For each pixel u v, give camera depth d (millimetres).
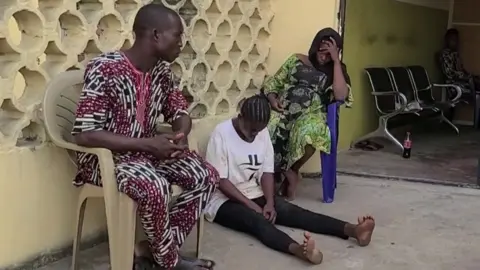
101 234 3473
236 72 4609
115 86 2723
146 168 2748
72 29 3248
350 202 4527
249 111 3588
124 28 3467
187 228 3010
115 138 2701
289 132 4410
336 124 4473
